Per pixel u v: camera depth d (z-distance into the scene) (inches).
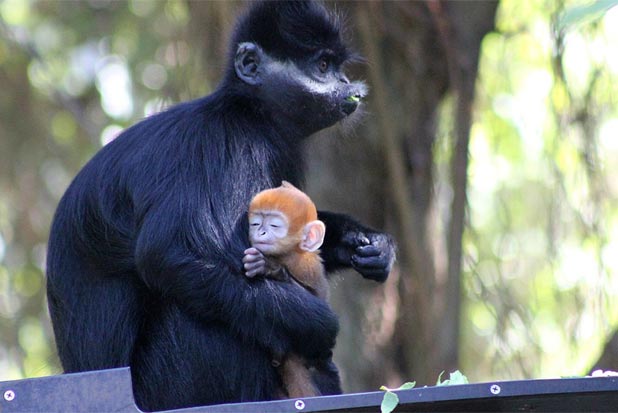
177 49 517.0
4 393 237.3
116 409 236.2
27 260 767.1
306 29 337.4
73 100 784.9
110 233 310.2
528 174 681.6
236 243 299.3
